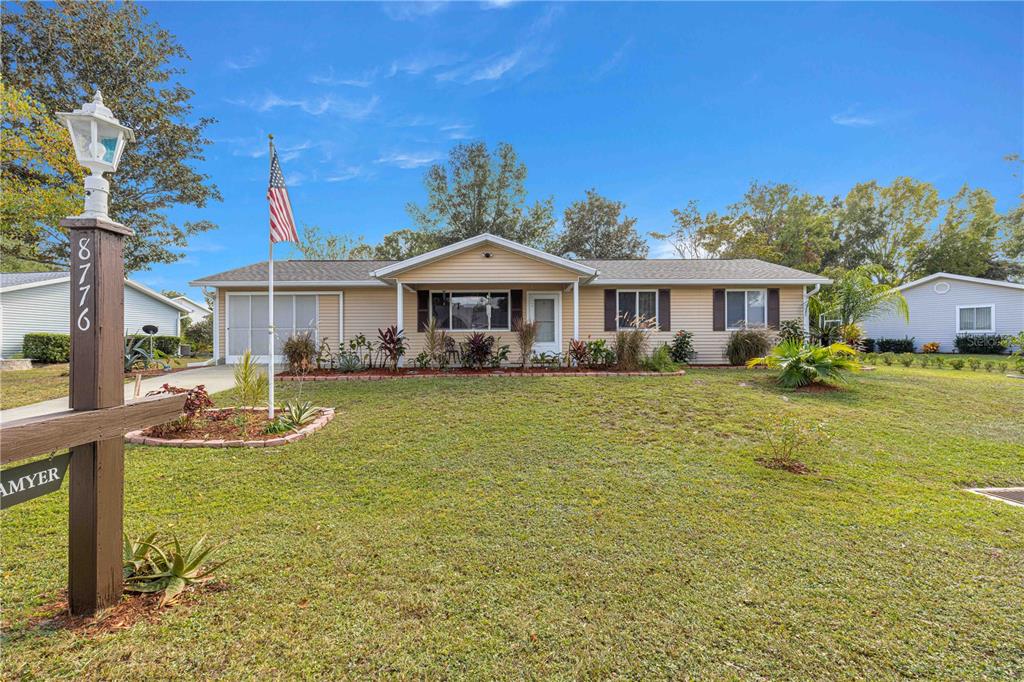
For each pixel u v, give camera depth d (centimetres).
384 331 1394
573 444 572
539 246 2905
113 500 244
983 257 3059
